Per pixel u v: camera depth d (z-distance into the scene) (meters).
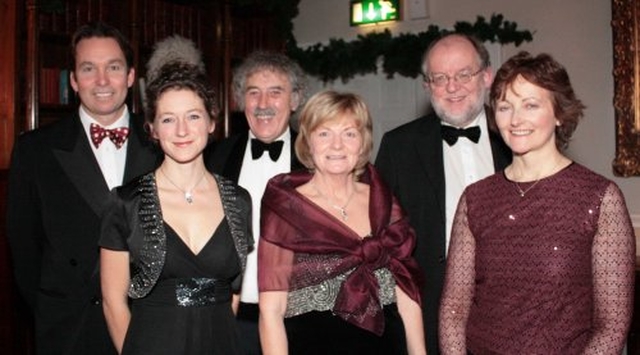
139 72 4.08
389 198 2.17
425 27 4.80
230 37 4.67
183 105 1.94
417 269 2.17
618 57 3.97
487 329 1.82
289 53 5.10
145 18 4.19
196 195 2.02
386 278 2.12
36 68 3.47
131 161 2.50
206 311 1.96
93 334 2.35
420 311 2.16
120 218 1.97
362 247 2.04
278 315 2.02
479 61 2.41
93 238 2.38
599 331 1.69
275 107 2.55
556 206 1.74
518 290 1.76
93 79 2.46
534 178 1.80
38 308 2.38
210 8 4.66
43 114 3.81
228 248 2.00
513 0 4.43
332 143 2.04
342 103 2.04
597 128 4.14
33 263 2.49
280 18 5.09
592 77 4.15
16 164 2.44
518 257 1.76
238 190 2.11
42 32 3.61
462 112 2.41
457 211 1.94
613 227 1.69
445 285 1.94
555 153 1.81
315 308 2.02
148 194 1.97
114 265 1.99
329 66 4.96
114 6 4.07
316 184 2.14
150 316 1.94
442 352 1.91
